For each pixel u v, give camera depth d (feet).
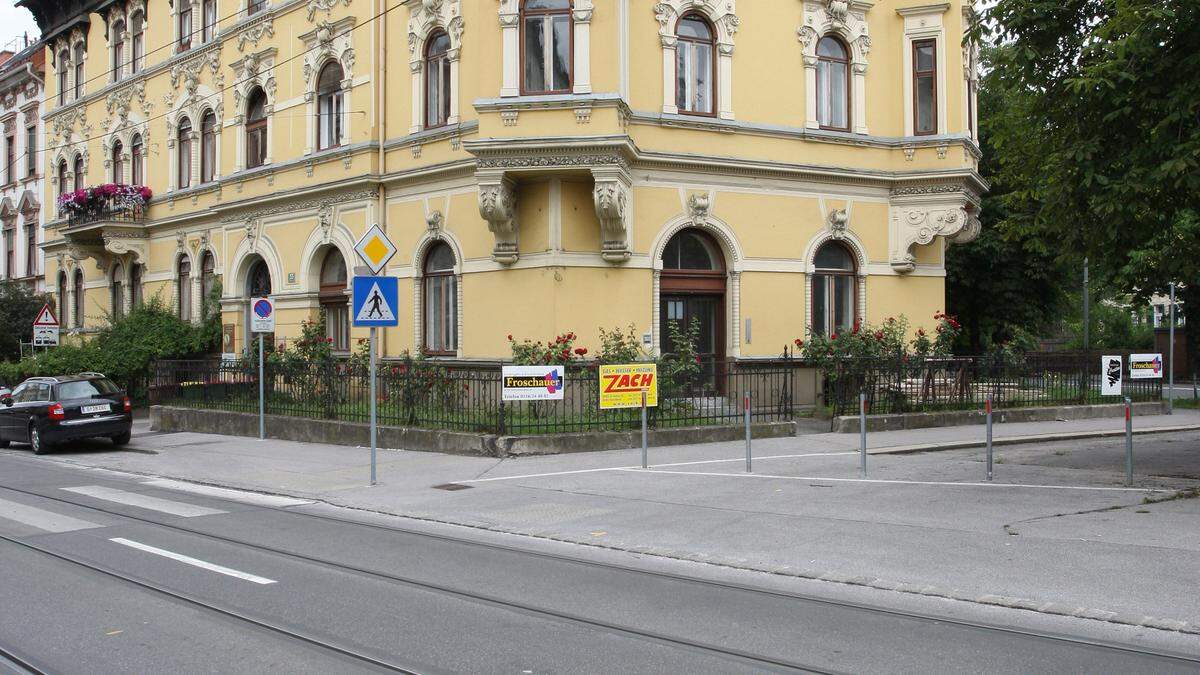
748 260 66.80
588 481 41.96
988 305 94.07
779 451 50.65
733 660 18.53
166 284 98.63
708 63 66.54
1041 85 39.83
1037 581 23.88
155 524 34.17
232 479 46.39
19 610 22.54
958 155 69.77
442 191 68.18
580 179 61.72
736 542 29.40
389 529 33.14
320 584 24.88
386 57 72.95
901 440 54.44
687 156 64.28
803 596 23.40
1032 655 18.69
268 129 83.30
